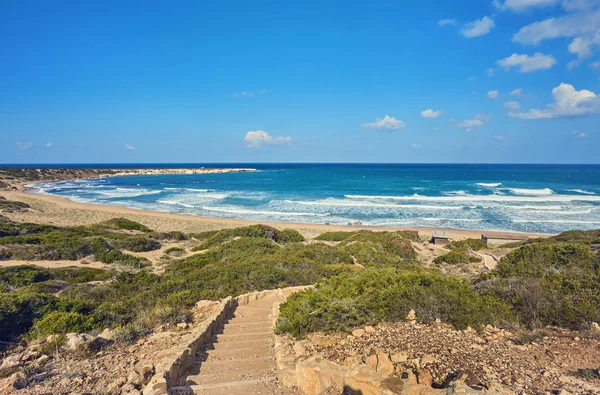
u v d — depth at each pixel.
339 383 4.68
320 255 18.17
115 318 8.43
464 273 17.28
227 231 26.69
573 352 5.08
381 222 40.47
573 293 6.81
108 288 13.17
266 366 5.90
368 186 77.06
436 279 7.49
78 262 18.92
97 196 61.66
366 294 7.25
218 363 6.00
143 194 65.25
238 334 7.52
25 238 21.05
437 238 28.36
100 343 6.37
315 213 45.84
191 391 4.84
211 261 18.25
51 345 6.08
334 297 7.34
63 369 5.33
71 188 75.94
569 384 4.21
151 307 9.51
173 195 63.75
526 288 7.01
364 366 4.73
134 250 22.94
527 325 6.25
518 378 4.40
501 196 57.53
